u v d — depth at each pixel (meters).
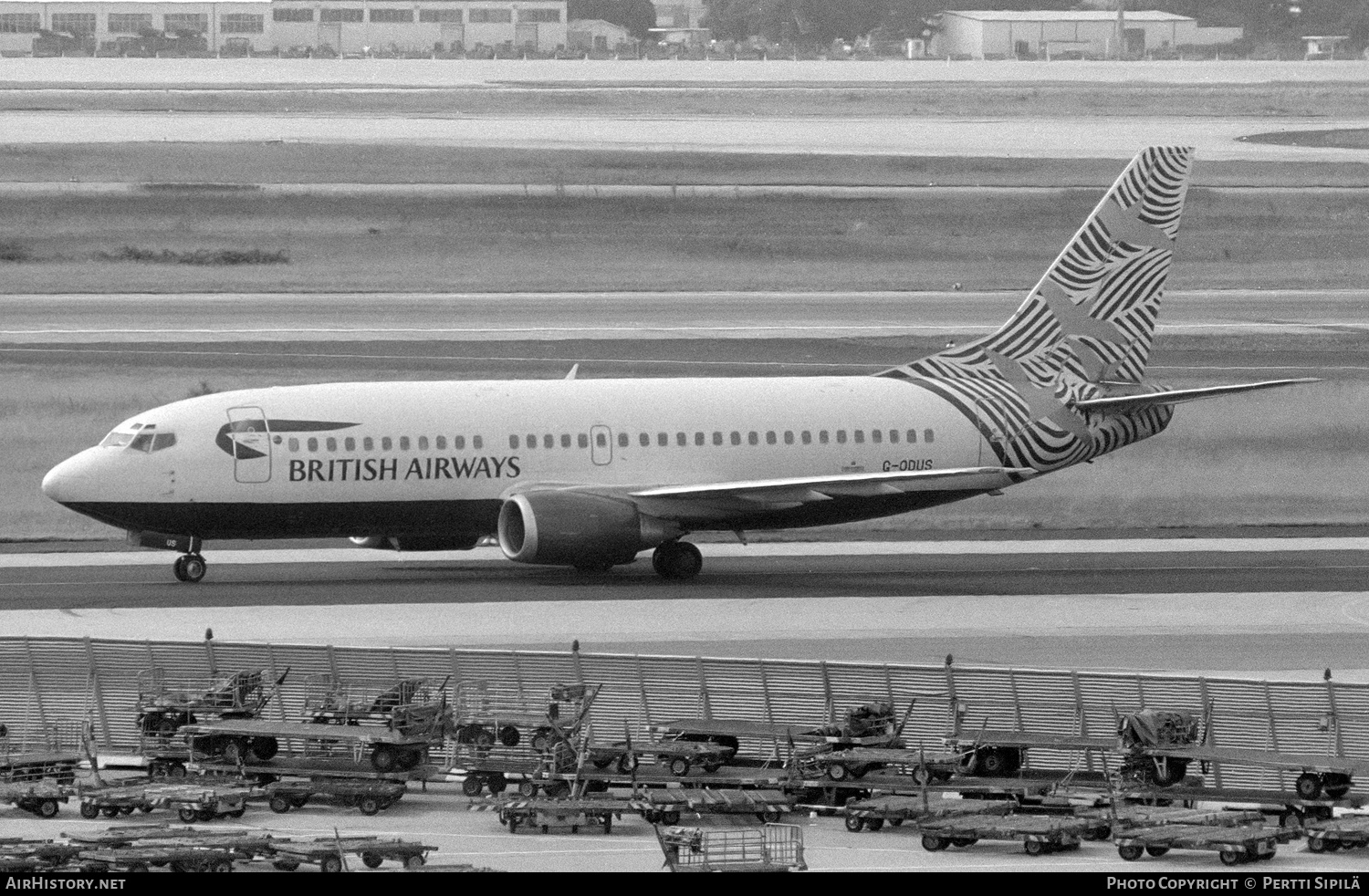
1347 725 159.75
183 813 148.38
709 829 146.88
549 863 137.12
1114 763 161.50
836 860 138.75
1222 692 163.75
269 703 169.00
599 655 169.62
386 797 152.62
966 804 150.75
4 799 149.25
